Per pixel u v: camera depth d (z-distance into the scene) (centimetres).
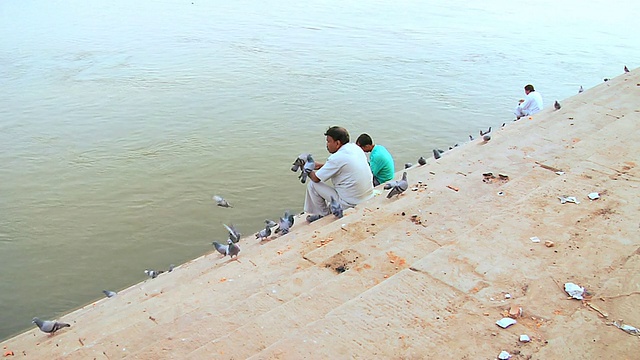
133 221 1016
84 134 1424
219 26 2800
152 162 1266
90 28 2667
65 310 777
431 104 1706
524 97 1780
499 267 421
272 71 2033
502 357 326
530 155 736
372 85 1889
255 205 1084
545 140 794
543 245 452
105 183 1160
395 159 1320
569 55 2316
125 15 3020
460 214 558
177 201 1092
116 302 609
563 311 366
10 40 2394
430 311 374
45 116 1543
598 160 655
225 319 415
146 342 421
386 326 360
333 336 353
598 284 394
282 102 1695
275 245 618
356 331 356
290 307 401
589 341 336
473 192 620
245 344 366
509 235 470
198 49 2328
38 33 2533
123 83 1853
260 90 1809
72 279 848
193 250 933
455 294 391
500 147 773
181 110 1609
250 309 424
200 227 1002
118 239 960
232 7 3356
